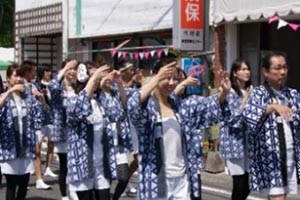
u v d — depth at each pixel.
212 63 13.66
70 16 18.86
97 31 17.66
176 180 5.54
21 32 21.28
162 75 5.41
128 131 8.16
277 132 5.96
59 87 8.87
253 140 6.07
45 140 12.60
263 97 6.04
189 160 5.64
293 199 9.51
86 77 7.26
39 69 11.59
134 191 10.03
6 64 20.77
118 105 7.56
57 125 9.05
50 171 12.02
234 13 12.79
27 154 7.98
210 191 10.38
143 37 16.42
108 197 7.14
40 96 9.17
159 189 5.45
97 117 7.06
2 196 9.95
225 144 7.39
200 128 5.79
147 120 5.47
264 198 9.45
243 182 7.39
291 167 6.04
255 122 5.95
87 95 6.82
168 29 15.20
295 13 11.56
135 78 9.18
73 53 18.50
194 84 5.75
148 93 5.39
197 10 12.64
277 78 6.05
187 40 12.55
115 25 16.97
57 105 8.98
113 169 7.12
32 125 8.07
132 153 8.60
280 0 11.84
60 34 20.09
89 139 6.98
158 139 5.48
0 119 7.81
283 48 13.12
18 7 21.48
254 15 12.36
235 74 7.32
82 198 7.07
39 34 20.20
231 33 13.66
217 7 13.21
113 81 7.43
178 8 12.53
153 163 5.46
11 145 7.83
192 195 5.63
